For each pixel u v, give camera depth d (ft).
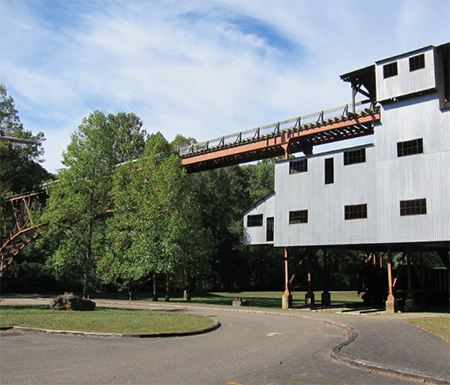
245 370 30.37
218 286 234.79
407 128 84.38
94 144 136.36
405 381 28.55
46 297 148.36
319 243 94.27
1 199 108.68
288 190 101.86
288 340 46.34
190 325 57.11
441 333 50.01
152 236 121.70
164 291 208.95
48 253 193.26
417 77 82.99
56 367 30.68
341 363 33.91
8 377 27.53
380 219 85.56
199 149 131.95
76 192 134.92
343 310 92.99
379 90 87.81
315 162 98.07
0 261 182.50
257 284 245.65
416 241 80.02
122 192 131.13
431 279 115.96
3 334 48.91
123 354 36.27
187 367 31.04
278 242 101.35
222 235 217.15
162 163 130.11
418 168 81.76
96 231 143.74
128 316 66.90
